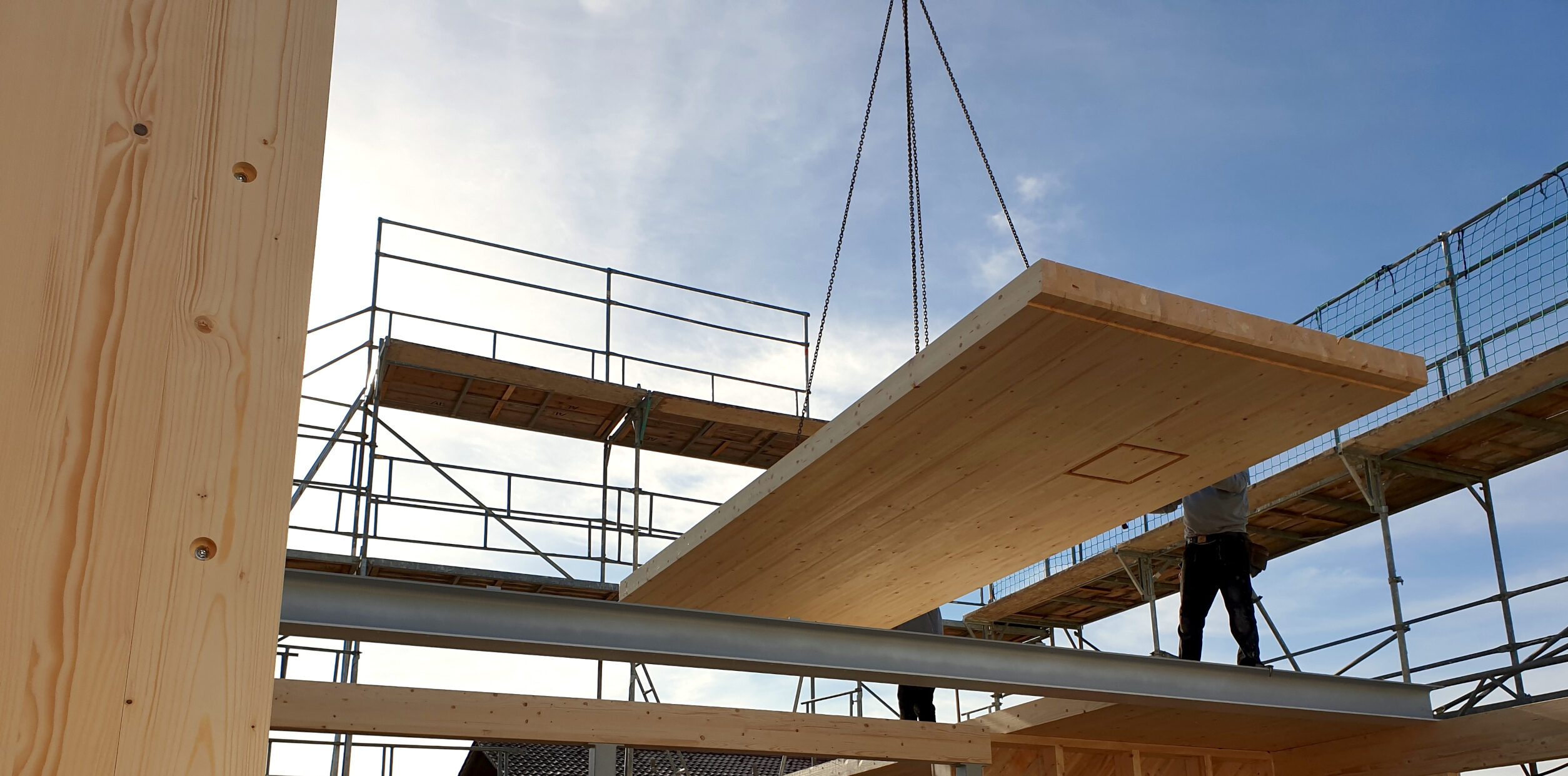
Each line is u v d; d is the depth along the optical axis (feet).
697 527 22.81
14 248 4.80
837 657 18.38
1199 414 17.34
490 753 43.93
